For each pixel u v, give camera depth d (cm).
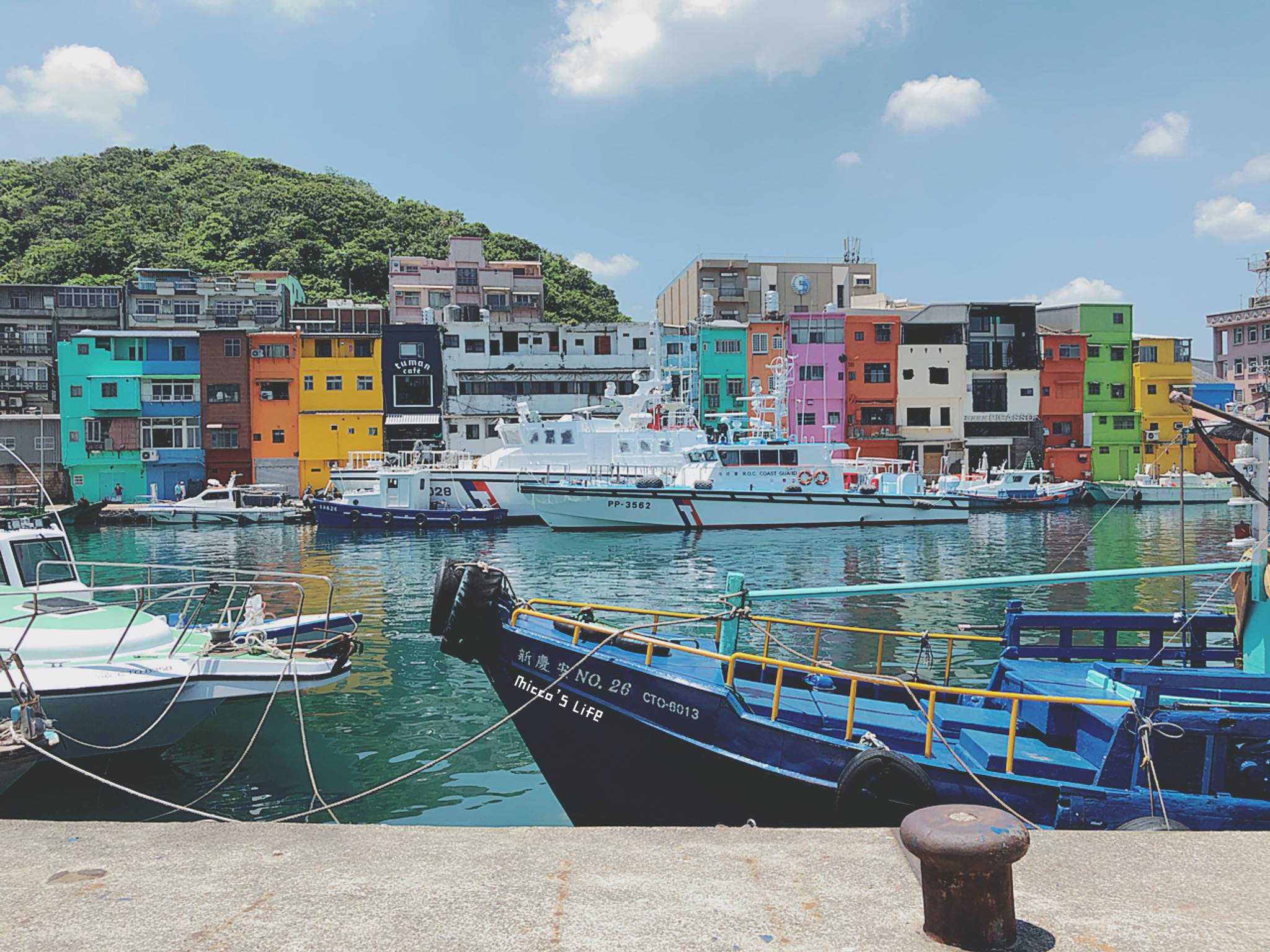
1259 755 698
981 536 3947
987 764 748
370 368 5766
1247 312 6200
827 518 4203
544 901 372
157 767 1105
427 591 2497
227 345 5616
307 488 5434
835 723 819
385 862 412
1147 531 4197
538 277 7388
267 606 2228
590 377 6072
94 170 8394
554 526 4119
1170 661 974
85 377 5519
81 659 1102
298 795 1025
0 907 373
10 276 6719
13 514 1296
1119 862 412
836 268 7875
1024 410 6475
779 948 331
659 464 4428
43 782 1048
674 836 440
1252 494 827
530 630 898
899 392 6356
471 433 5912
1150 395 6575
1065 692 812
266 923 357
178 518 4809
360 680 1498
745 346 6344
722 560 3161
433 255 7950
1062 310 6881
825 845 426
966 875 324
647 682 816
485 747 1183
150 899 379
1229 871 403
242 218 7694
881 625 1911
